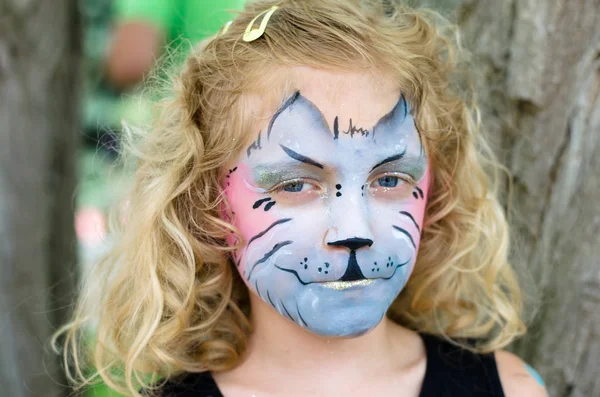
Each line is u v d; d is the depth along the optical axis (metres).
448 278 1.71
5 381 1.91
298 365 1.46
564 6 1.60
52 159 2.05
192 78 1.47
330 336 1.32
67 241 2.14
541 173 1.67
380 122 1.31
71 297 2.12
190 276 1.52
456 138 1.60
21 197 1.96
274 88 1.31
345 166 1.29
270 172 1.31
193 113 1.46
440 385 1.49
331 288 1.30
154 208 1.51
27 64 1.95
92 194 2.69
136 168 1.61
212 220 1.44
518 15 1.65
